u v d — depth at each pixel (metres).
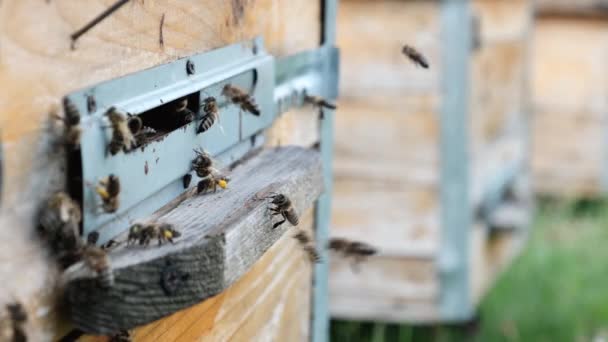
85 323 0.36
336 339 1.03
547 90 1.57
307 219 0.57
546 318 1.08
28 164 0.35
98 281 0.35
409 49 0.70
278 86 0.52
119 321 0.36
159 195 0.41
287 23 0.52
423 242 0.97
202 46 0.43
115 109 0.37
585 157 1.58
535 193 1.60
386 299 1.00
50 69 0.35
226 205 0.41
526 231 1.27
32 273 0.35
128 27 0.38
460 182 0.96
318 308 0.60
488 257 1.13
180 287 0.37
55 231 0.35
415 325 1.06
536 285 1.15
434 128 0.95
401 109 0.94
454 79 0.93
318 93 0.57
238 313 0.48
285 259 0.53
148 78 0.39
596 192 1.58
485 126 1.06
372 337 1.04
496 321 1.05
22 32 0.34
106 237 0.38
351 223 0.97
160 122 0.43
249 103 0.45
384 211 0.97
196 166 0.43
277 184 0.44
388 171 0.96
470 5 0.93
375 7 0.93
